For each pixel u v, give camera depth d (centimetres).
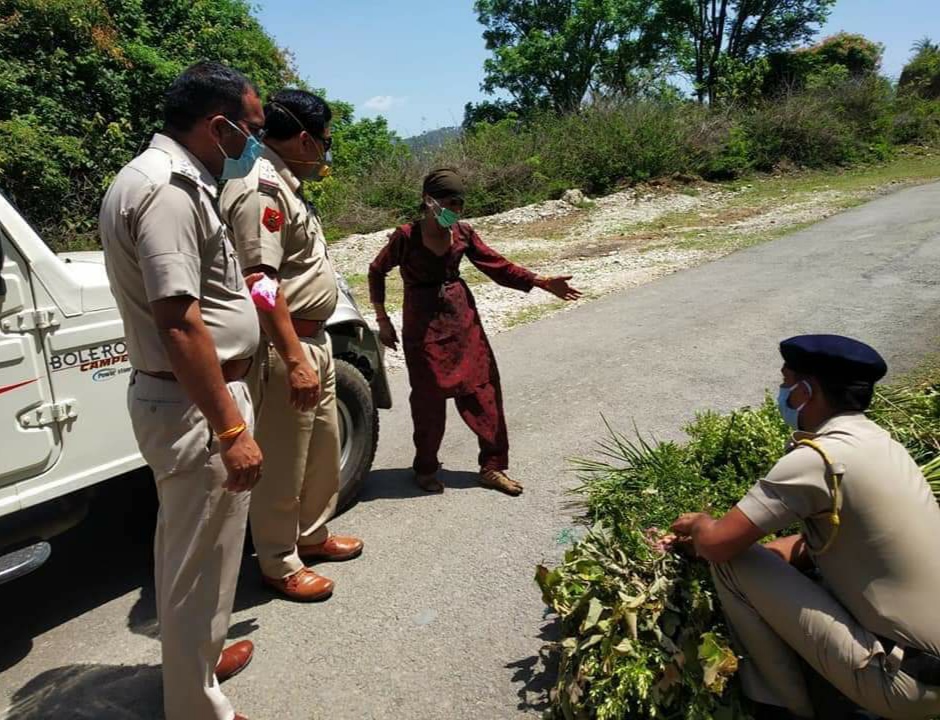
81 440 309
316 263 320
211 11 1820
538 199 1730
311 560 368
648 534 291
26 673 303
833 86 2361
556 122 1994
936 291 767
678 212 1574
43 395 295
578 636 262
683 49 3359
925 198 1434
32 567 281
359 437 411
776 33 3475
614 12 3222
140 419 234
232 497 241
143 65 1611
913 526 213
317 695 280
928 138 2295
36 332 291
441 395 408
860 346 230
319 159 312
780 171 2000
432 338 404
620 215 1577
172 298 213
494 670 287
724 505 346
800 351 232
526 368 650
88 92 1564
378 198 1731
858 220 1255
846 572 221
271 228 287
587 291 940
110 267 228
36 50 1495
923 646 209
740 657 245
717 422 402
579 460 431
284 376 309
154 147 227
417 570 354
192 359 217
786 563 238
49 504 314
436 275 401
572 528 378
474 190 1728
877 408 399
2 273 279
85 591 359
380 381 444
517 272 414
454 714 268
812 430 236
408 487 440
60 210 1447
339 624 319
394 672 289
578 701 246
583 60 3312
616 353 668
